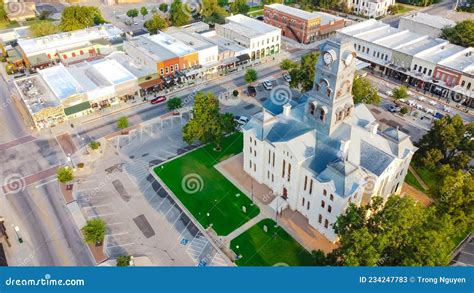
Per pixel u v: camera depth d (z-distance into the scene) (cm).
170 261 6894
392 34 14312
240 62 14238
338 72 6519
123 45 14662
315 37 16675
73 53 14288
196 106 9212
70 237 7400
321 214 7112
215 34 16100
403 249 5550
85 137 10381
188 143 9344
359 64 13438
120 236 7394
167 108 11688
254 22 16275
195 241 7275
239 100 12069
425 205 7925
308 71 10988
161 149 9844
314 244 7138
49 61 13812
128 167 9206
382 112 11369
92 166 9262
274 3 19738
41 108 10681
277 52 15562
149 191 8469
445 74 11906
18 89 11625
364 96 10450
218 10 18538
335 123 7188
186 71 13138
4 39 15838
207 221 7675
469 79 11331
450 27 15025
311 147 7306
